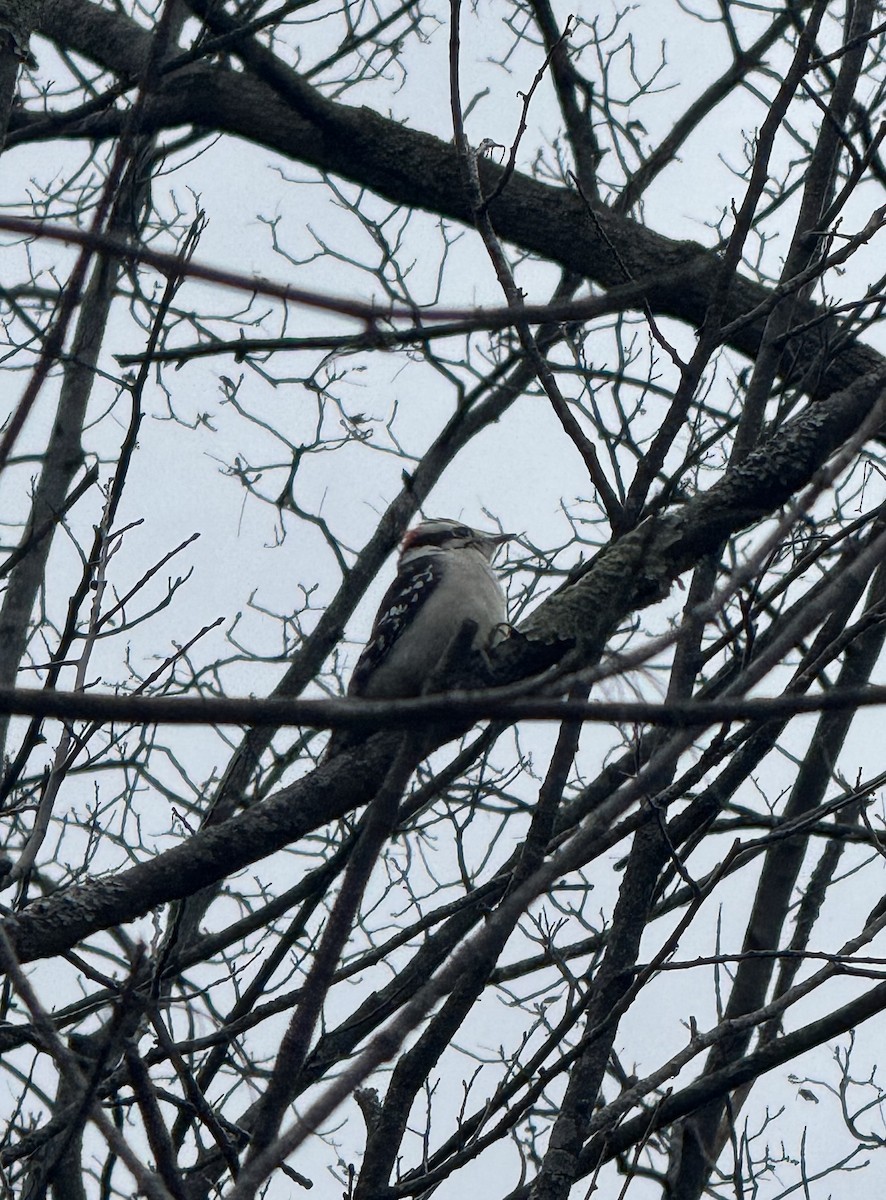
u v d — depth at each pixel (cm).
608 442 1036
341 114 1180
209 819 915
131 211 995
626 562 834
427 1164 759
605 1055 736
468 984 705
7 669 963
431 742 766
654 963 721
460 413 1151
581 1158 742
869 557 445
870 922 839
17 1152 658
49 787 700
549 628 805
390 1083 707
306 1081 820
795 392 1080
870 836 894
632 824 744
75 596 776
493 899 895
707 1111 898
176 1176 514
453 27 747
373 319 327
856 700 317
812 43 766
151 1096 521
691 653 755
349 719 291
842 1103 945
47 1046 476
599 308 371
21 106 1234
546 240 1164
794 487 859
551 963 979
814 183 951
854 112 1008
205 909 1091
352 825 1010
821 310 1066
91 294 1041
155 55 561
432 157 1181
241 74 1213
